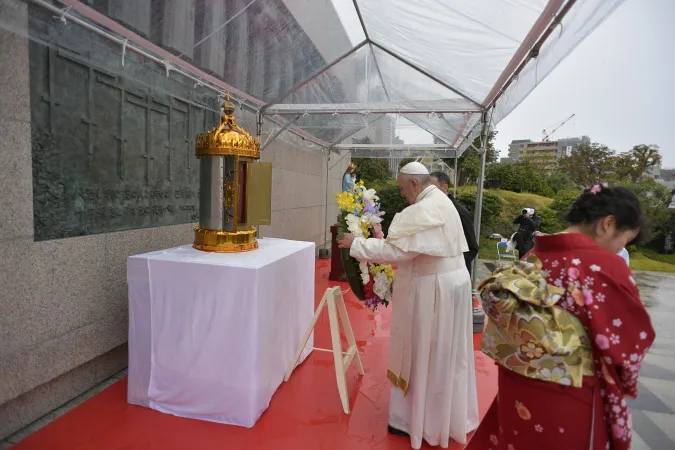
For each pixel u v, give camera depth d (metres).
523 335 1.29
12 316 2.06
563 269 1.29
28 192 2.12
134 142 2.89
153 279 2.31
